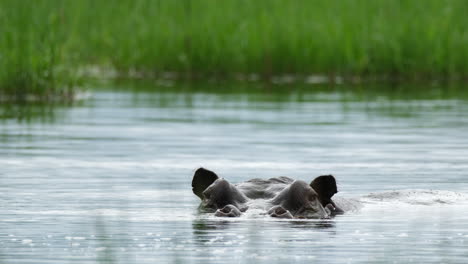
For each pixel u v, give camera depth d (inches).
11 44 3565.5
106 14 4734.3
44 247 1239.5
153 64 4596.5
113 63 4658.0
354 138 2501.2
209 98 3513.8
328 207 1485.0
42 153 2233.0
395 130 2657.5
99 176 1904.5
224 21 4564.5
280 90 3816.4
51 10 3973.9
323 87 3951.8
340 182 1846.7
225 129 2689.5
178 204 1582.2
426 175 1934.1
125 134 2588.6
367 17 4515.3
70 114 3058.6
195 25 4586.6
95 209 1525.6
